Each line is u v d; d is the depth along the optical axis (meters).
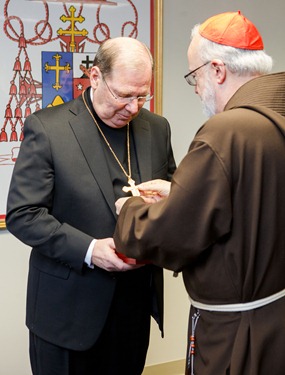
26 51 2.13
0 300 2.29
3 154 2.16
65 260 1.47
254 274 1.16
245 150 1.11
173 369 2.69
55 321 1.55
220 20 1.26
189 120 2.51
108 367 1.68
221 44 1.22
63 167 1.47
